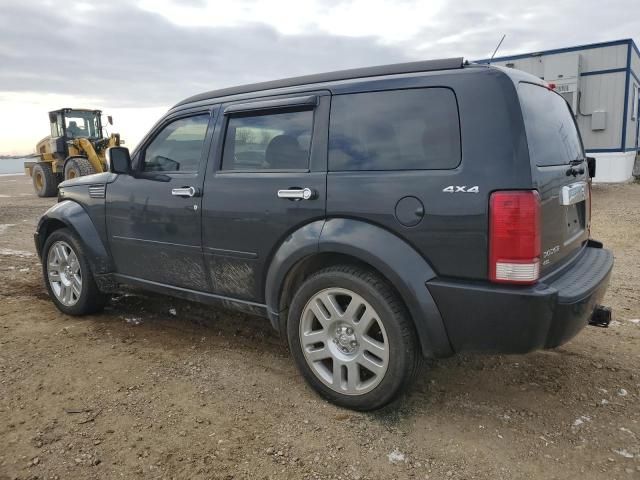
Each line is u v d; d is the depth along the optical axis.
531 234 2.49
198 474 2.50
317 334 3.11
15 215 11.95
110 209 4.28
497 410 3.07
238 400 3.19
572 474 2.50
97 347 4.01
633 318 4.51
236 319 4.62
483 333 2.62
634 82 14.89
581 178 3.37
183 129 3.89
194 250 3.71
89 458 2.62
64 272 4.73
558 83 13.72
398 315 2.80
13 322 4.55
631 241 7.64
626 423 2.92
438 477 2.49
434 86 2.78
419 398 3.21
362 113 3.00
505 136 2.55
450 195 2.62
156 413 3.04
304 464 2.58
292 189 3.14
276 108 3.34
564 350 3.89
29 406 3.12
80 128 18.06
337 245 2.92
